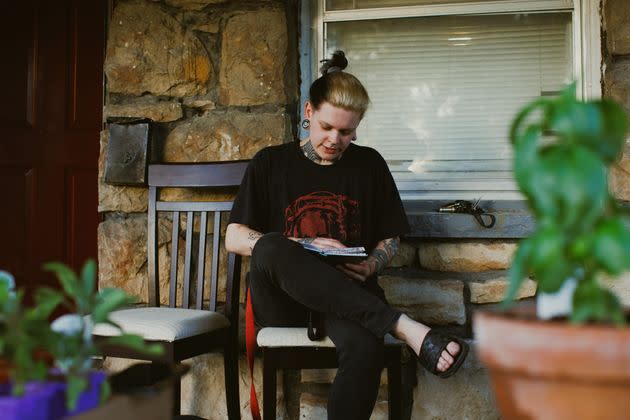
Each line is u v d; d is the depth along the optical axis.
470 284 2.50
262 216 2.29
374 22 2.85
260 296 2.04
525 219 2.50
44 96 3.12
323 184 2.28
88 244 3.11
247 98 2.70
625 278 2.39
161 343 2.04
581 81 2.69
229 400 2.34
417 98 2.81
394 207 2.33
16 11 3.13
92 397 0.82
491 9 2.76
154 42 2.74
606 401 0.70
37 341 0.80
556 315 0.79
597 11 2.68
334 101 2.13
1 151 3.11
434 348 1.81
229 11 2.73
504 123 2.76
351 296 1.84
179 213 2.54
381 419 2.50
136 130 2.66
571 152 0.70
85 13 3.13
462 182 2.74
